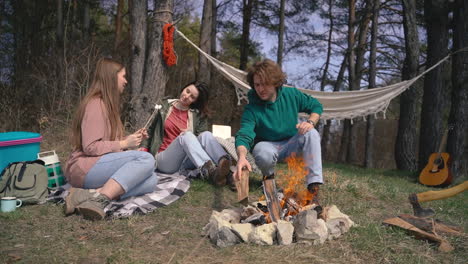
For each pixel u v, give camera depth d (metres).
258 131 3.35
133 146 3.10
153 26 6.58
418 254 2.40
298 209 2.84
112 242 2.49
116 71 3.04
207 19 10.86
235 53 19.05
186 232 2.74
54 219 2.85
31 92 8.88
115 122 3.06
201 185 3.81
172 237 2.63
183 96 4.04
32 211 3.00
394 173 9.15
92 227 2.71
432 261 2.34
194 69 13.92
